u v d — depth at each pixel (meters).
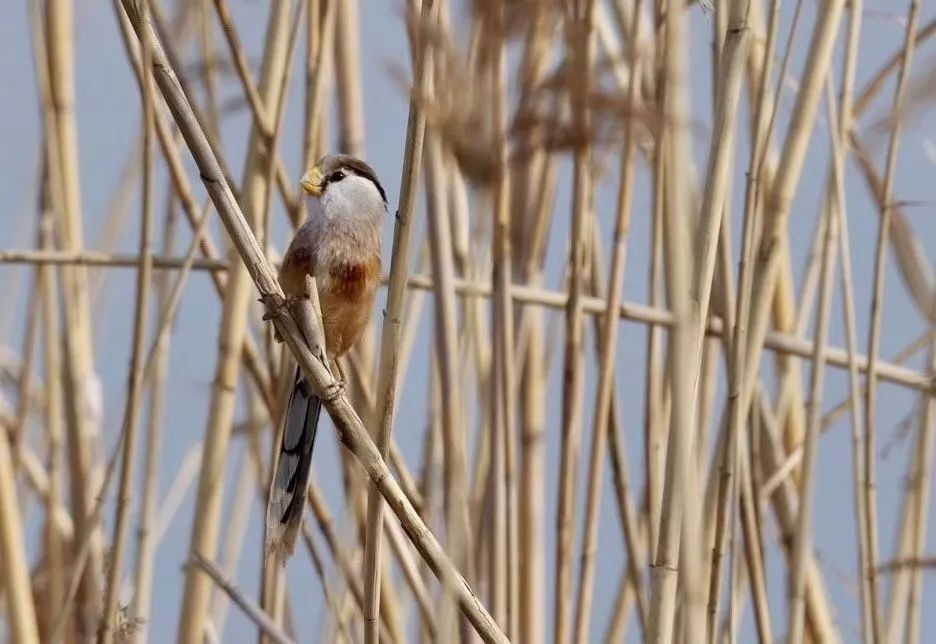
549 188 7.49
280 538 7.32
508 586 7.40
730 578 7.36
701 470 7.45
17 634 7.41
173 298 7.40
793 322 7.49
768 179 7.44
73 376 7.46
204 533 7.43
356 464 7.45
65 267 7.47
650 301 7.45
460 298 7.48
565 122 7.20
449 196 7.46
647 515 7.44
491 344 7.45
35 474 7.51
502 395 7.41
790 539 7.48
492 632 7.28
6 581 7.41
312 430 7.33
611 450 7.45
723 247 7.39
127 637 7.41
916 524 7.46
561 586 7.43
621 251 7.41
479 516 7.44
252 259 7.28
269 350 7.46
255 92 7.42
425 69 7.25
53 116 7.46
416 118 7.26
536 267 7.48
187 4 7.49
